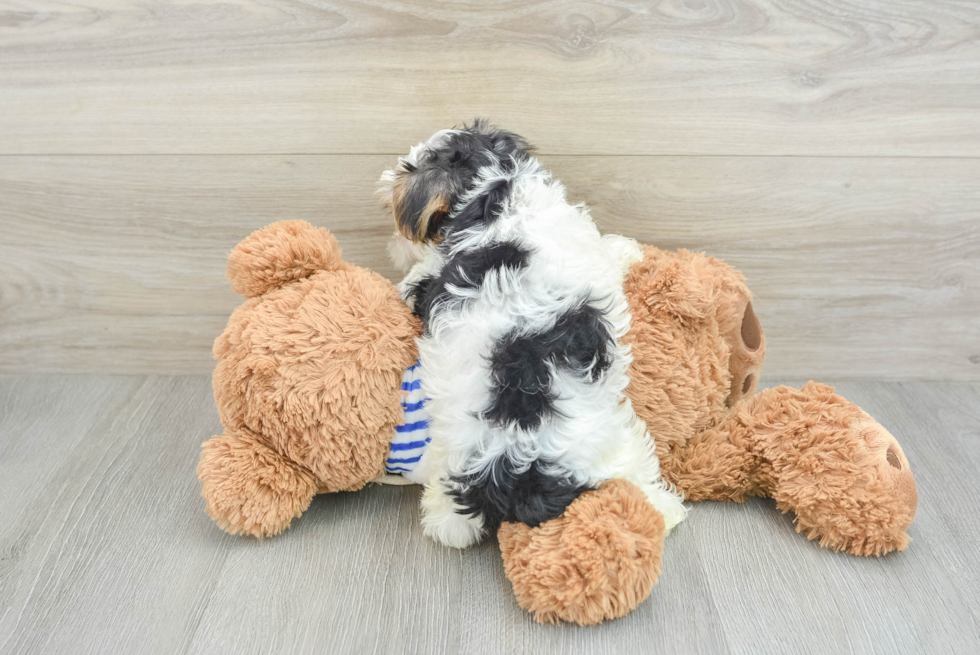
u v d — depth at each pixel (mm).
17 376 1545
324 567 1079
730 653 939
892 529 1056
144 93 1306
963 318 1479
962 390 1519
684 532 1143
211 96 1305
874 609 1005
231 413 1092
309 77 1283
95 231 1432
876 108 1293
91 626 982
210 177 1374
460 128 1226
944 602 1017
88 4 1237
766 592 1032
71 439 1372
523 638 961
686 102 1292
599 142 1326
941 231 1396
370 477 1146
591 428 1000
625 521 965
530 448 985
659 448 1177
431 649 947
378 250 1432
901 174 1346
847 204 1374
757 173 1349
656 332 1110
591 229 1145
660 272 1126
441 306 1031
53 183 1384
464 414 1005
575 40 1243
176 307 1507
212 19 1244
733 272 1230
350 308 1067
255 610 1006
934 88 1277
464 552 1108
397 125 1319
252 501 1066
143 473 1282
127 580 1056
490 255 1017
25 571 1070
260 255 1098
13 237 1437
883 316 1481
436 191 1065
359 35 1246
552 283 1020
